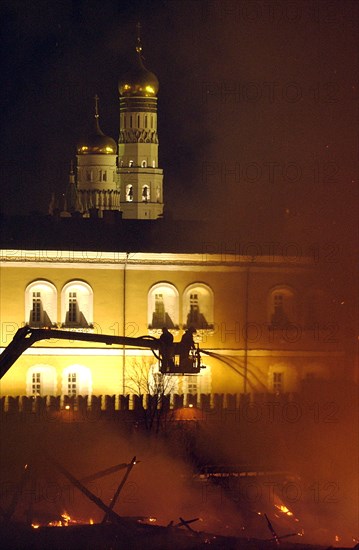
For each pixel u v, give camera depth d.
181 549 54.75
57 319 165.50
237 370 167.88
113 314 166.75
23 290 164.88
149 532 56.03
